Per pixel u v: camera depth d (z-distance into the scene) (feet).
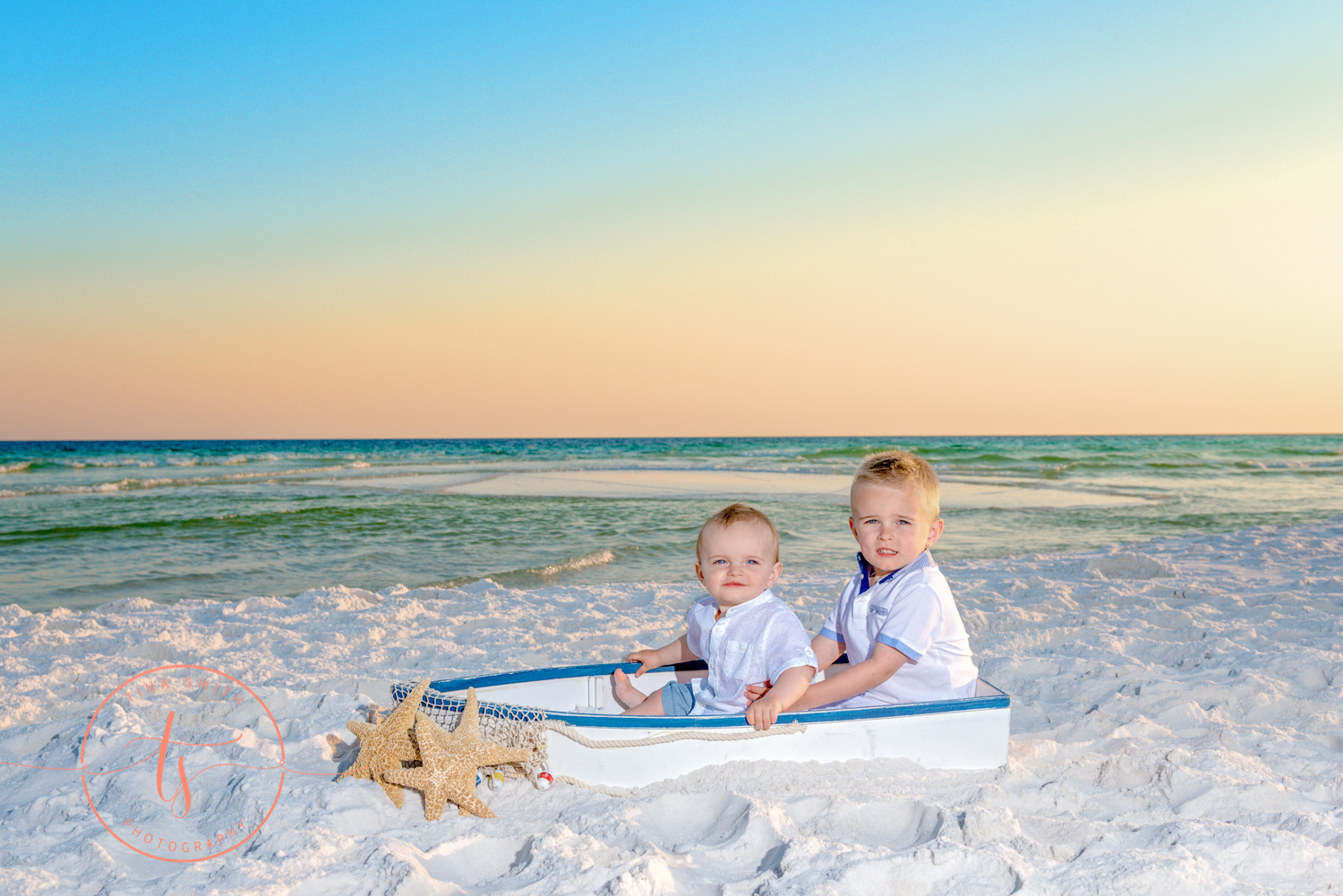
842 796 8.12
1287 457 115.03
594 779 8.61
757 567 9.27
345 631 17.87
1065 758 9.77
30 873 6.59
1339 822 7.72
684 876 6.82
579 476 74.38
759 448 165.78
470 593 23.41
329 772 9.06
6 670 14.16
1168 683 12.54
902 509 9.32
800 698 8.77
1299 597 19.86
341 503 47.91
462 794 7.93
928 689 9.39
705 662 10.65
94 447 208.03
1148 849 7.11
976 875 6.58
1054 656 14.56
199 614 19.99
